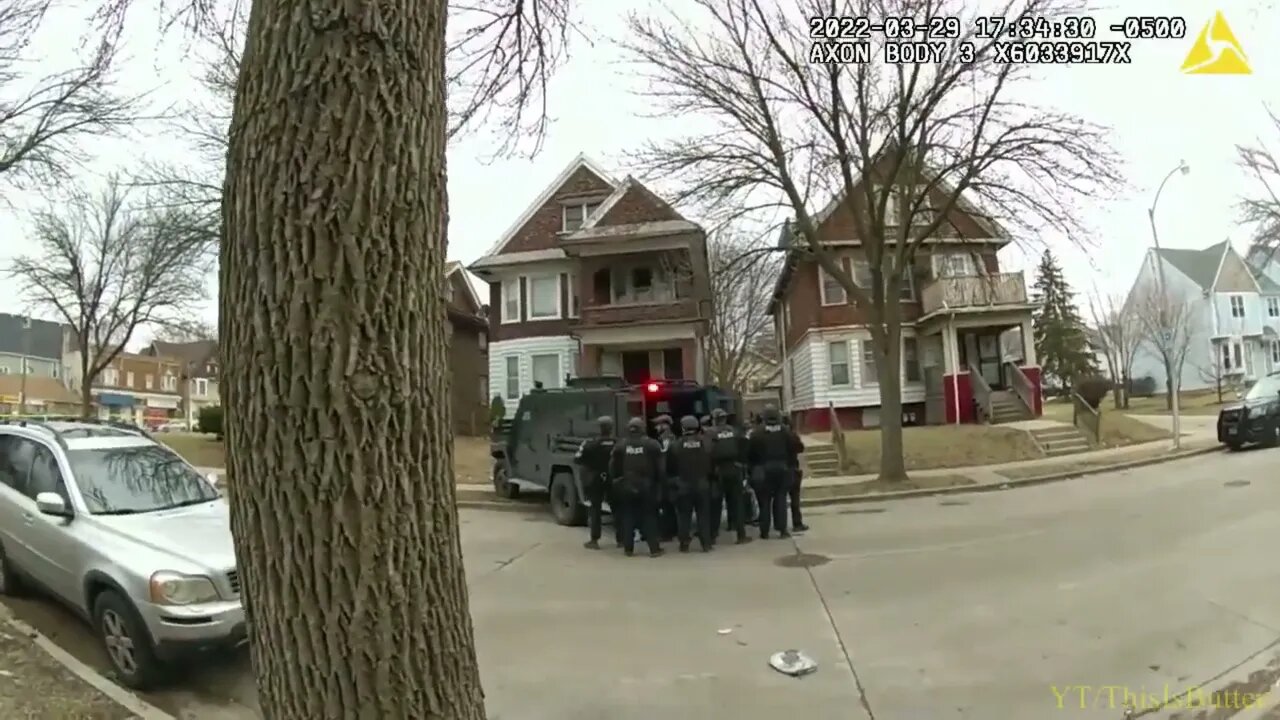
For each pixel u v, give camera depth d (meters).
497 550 10.88
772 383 52.38
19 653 5.44
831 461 19.88
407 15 2.07
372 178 1.96
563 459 13.16
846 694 5.19
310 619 1.90
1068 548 9.55
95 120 13.97
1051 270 48.16
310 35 1.95
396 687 1.94
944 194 20.47
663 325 25.84
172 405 78.31
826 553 10.06
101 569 5.49
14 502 6.64
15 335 66.06
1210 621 6.44
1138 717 4.74
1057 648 5.95
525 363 28.84
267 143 1.95
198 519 6.05
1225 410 19.81
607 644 6.42
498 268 29.08
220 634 5.26
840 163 16.66
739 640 6.43
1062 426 22.61
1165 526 10.58
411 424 2.01
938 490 15.83
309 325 1.90
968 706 4.94
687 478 10.68
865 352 28.11
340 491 1.90
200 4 4.64
